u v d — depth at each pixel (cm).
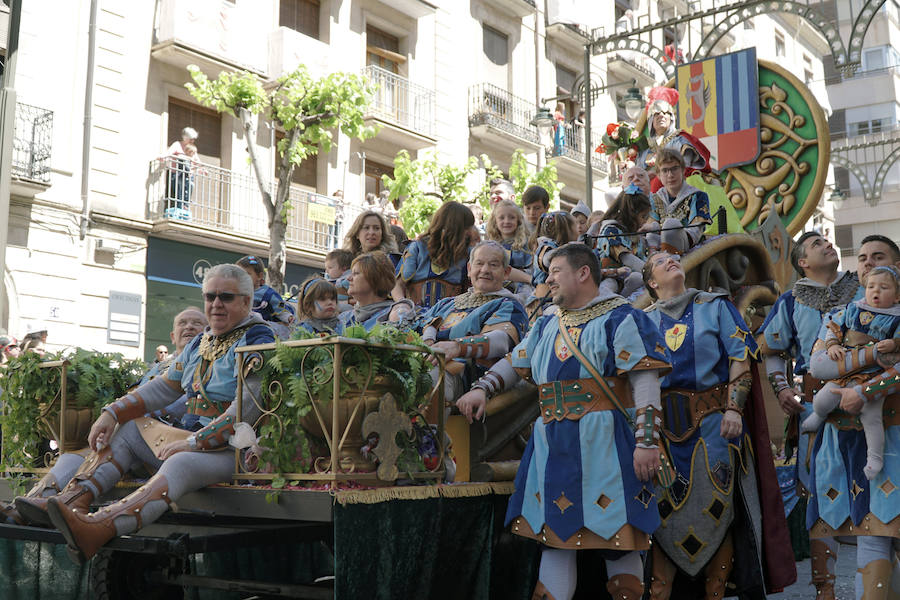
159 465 411
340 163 2088
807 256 495
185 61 1792
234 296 412
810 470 451
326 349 352
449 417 420
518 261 568
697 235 571
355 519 338
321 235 2028
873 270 427
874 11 1310
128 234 1716
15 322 1542
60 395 468
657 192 593
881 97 3597
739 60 900
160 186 1753
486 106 2488
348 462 351
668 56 1509
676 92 897
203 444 375
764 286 635
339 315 519
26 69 1564
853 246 3694
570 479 355
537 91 2705
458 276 536
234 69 1861
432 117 2289
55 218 1603
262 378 374
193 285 1823
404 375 369
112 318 1683
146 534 433
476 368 442
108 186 1691
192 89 1672
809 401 485
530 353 387
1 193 970
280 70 1931
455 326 448
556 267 375
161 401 425
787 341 502
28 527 387
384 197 2088
